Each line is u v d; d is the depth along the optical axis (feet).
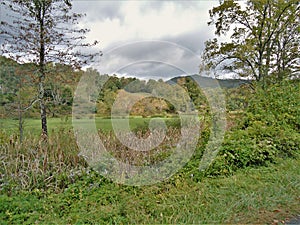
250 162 20.39
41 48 27.84
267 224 11.63
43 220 12.45
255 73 48.62
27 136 22.31
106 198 14.88
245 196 14.16
